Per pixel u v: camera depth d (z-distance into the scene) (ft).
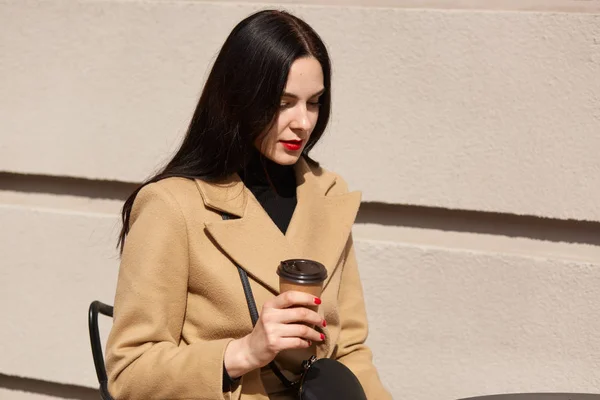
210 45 10.52
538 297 9.90
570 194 9.59
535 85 9.52
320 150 10.30
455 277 10.16
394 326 10.44
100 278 11.46
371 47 10.00
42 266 11.67
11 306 11.85
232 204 6.66
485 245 10.22
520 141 9.64
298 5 10.27
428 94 9.87
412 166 10.03
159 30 10.67
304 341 5.82
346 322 7.68
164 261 6.33
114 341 6.39
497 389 10.14
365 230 10.63
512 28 9.52
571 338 9.86
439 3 9.93
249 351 5.97
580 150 9.50
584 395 7.01
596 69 9.34
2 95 11.35
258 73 6.26
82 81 11.04
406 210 10.40
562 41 9.39
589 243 9.89
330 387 6.36
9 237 11.75
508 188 9.76
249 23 6.40
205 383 6.03
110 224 11.33
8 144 11.43
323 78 6.75
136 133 10.93
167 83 10.73
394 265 10.36
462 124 9.80
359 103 10.12
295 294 5.70
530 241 10.09
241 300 6.45
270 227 6.77
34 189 11.83
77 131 11.16
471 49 9.67
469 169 9.85
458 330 10.21
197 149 6.73
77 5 10.91
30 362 11.88
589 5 9.42
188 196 6.54
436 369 10.34
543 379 9.98
